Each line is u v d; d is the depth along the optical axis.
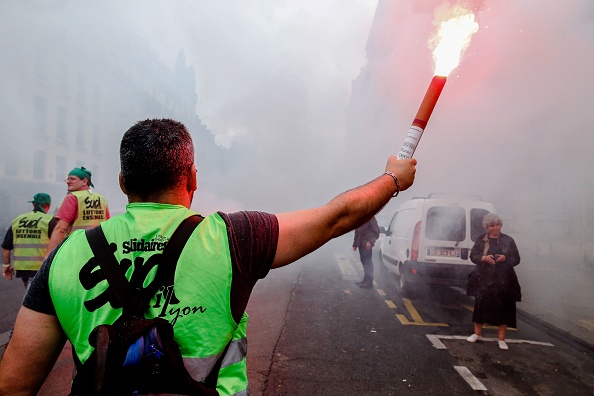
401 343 4.18
